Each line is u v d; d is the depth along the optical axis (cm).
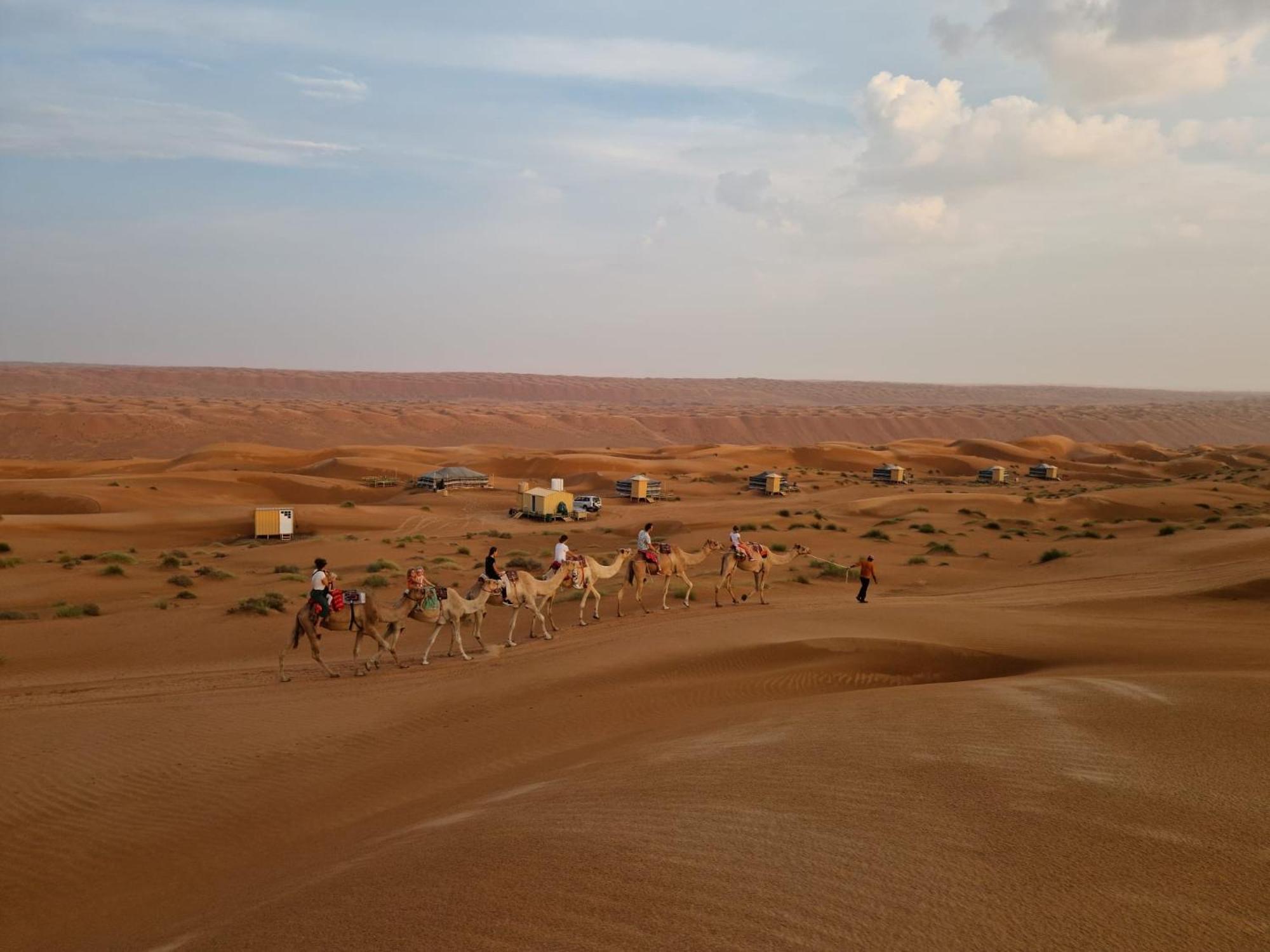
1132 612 2470
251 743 1395
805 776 816
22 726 1459
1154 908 491
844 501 9125
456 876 634
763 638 2058
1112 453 18112
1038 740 897
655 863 606
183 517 6712
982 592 3266
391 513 7956
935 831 635
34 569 4091
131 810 1135
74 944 777
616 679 1759
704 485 11694
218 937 623
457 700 1645
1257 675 1223
